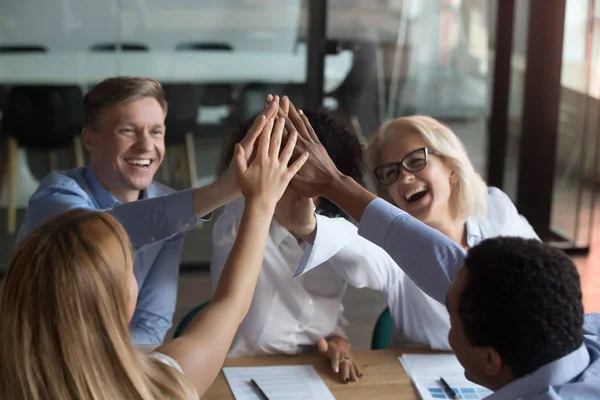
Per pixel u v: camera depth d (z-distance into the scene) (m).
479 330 1.17
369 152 2.32
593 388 1.15
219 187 1.74
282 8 4.54
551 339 1.14
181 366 1.30
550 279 1.14
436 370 2.02
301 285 2.10
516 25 4.84
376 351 2.12
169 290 2.28
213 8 4.46
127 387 1.16
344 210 1.65
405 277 2.16
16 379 1.13
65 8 4.28
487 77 4.90
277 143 1.52
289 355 2.08
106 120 2.12
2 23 4.23
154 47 4.43
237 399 1.82
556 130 5.03
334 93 4.72
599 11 4.83
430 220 2.26
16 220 4.52
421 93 4.84
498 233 2.40
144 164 2.16
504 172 5.08
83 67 4.38
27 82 4.33
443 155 2.23
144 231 1.80
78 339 1.13
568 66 4.92
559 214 5.14
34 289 1.14
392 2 4.67
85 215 1.22
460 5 4.75
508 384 1.18
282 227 2.09
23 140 4.41
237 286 1.40
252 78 4.60
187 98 4.53
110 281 1.17
